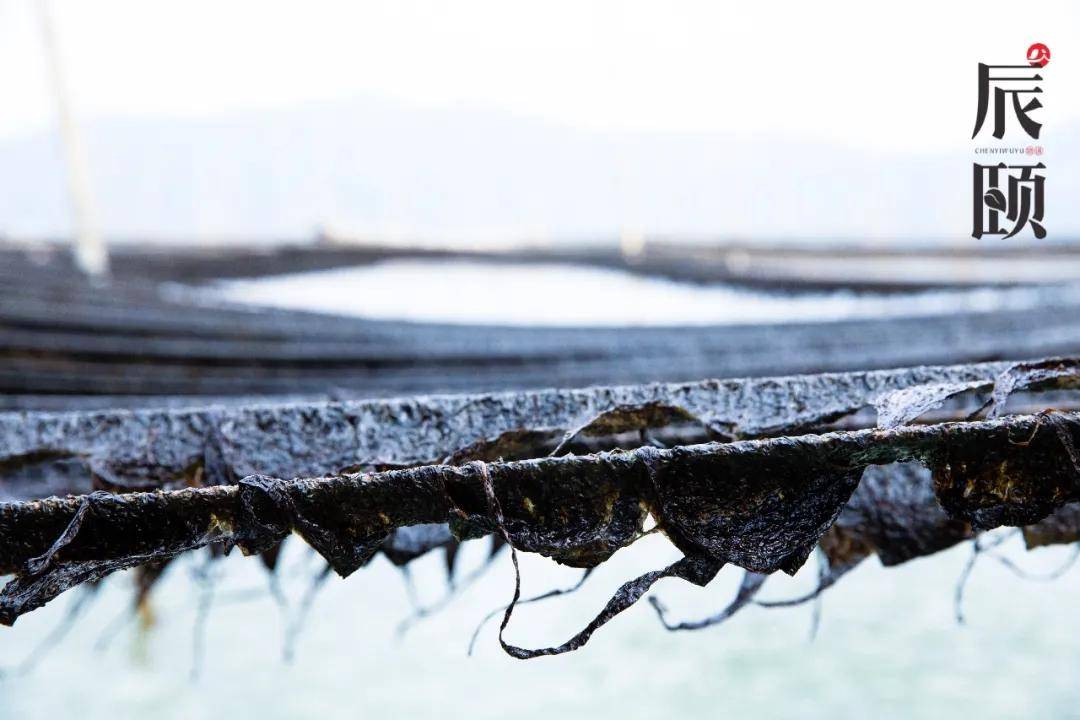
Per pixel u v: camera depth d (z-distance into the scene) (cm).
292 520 229
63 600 1506
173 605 1363
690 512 233
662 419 340
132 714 1141
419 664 1280
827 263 2630
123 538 230
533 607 1471
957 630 1280
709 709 1116
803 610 1395
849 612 1370
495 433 341
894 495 362
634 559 1608
